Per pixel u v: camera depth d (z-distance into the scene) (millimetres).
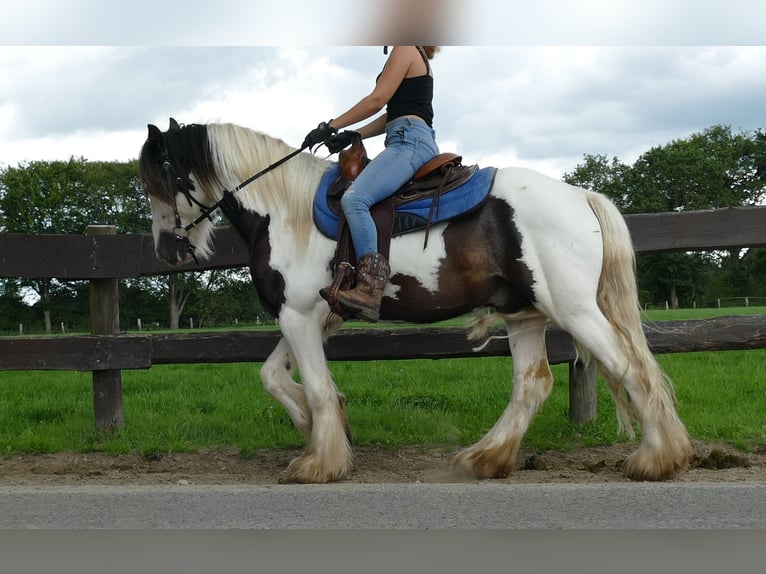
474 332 4488
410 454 5156
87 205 52656
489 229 4121
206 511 3355
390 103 4375
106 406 5742
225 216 4660
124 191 52781
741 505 3311
